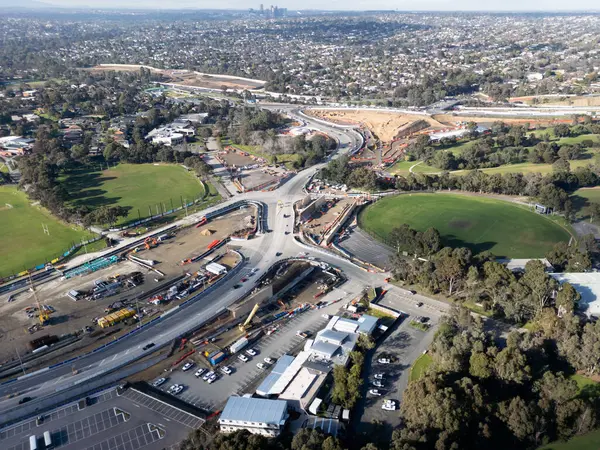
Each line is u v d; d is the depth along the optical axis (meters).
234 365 174.88
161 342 185.75
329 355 171.38
